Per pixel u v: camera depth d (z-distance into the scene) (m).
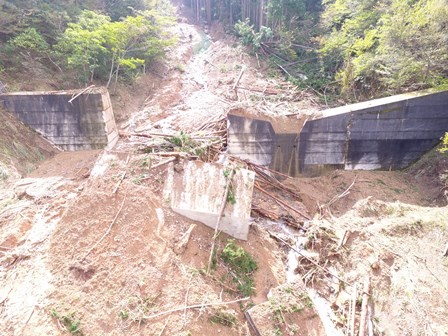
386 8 18.97
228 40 36.12
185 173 12.00
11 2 18.14
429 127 16.19
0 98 15.86
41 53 19.55
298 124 16.34
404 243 11.80
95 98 16.14
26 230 10.55
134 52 25.30
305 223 14.07
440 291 9.78
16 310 8.09
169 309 8.56
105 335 7.87
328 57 25.03
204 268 9.92
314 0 30.67
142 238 9.90
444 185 14.31
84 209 10.52
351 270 11.39
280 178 17.09
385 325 9.49
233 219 11.12
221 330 8.63
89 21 20.20
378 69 18.30
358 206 14.16
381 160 16.97
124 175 11.80
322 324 9.45
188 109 23.45
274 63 28.31
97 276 8.96
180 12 50.53
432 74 16.61
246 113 16.42
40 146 16.44
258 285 10.48
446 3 14.19
